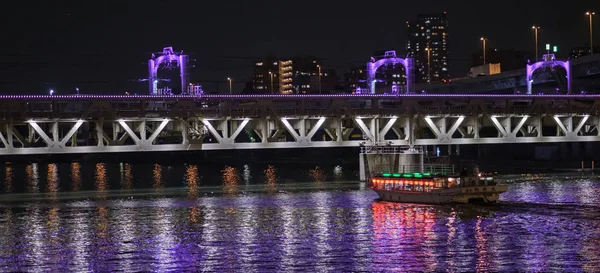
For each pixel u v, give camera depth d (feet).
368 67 463.01
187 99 358.43
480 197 309.42
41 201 350.43
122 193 386.11
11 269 211.61
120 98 346.74
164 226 272.51
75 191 418.72
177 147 357.41
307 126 392.68
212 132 362.33
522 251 224.94
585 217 277.23
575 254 220.84
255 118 367.86
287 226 268.41
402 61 458.09
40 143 616.80
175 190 401.90
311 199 340.39
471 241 238.89
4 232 264.52
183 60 389.60
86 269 210.79
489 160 597.11
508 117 416.46
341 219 280.72
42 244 243.40
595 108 438.81
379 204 317.83
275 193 370.94
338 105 385.70
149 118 351.46
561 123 429.38
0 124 336.29
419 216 283.18
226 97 362.12
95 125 365.61
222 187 417.69
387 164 396.98
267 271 205.67
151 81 390.01
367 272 203.72
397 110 396.98
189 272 205.98
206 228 267.18
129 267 212.23
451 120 440.04
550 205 306.55
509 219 273.95
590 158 570.87
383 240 242.17
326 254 224.12
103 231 264.52
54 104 341.82
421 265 210.18
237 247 234.99
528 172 495.82
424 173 346.13
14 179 550.36
